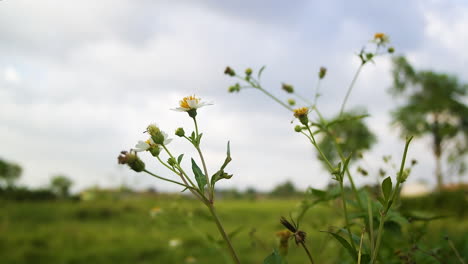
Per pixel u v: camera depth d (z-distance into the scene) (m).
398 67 30.55
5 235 9.06
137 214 11.27
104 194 16.03
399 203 1.73
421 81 30.69
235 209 13.94
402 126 30.03
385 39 2.04
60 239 8.71
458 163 27.06
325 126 1.96
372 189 1.96
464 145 27.33
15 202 17.88
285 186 30.94
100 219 12.55
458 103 28.17
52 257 6.92
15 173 32.75
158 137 1.13
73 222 12.12
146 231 8.55
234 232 2.27
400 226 1.54
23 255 7.04
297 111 1.35
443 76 29.78
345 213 1.12
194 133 1.14
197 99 1.21
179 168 1.10
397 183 0.98
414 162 1.84
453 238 1.80
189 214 2.73
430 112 29.20
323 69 2.05
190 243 6.49
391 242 1.75
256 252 5.09
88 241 8.40
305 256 4.09
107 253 6.95
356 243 1.14
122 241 8.04
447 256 1.56
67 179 28.81
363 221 1.70
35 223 12.07
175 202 2.85
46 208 14.31
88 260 6.64
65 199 21.00
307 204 2.01
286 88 2.08
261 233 5.41
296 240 1.04
